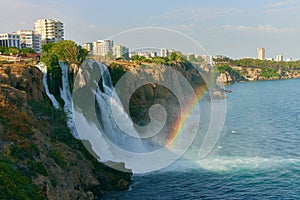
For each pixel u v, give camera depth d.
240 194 42.72
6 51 95.06
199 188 44.06
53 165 35.81
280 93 176.75
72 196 34.97
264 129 83.12
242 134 75.81
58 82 59.78
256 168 51.38
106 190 42.97
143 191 42.91
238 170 50.25
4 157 30.03
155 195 41.97
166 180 46.16
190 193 42.62
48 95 56.03
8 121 36.22
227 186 44.81
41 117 45.78
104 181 43.44
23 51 100.44
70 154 41.66
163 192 42.72
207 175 48.09
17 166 30.23
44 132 42.59
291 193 43.06
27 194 26.31
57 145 41.94
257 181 46.50
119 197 41.28
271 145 66.50
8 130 34.66
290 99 149.88
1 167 27.28
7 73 46.66
